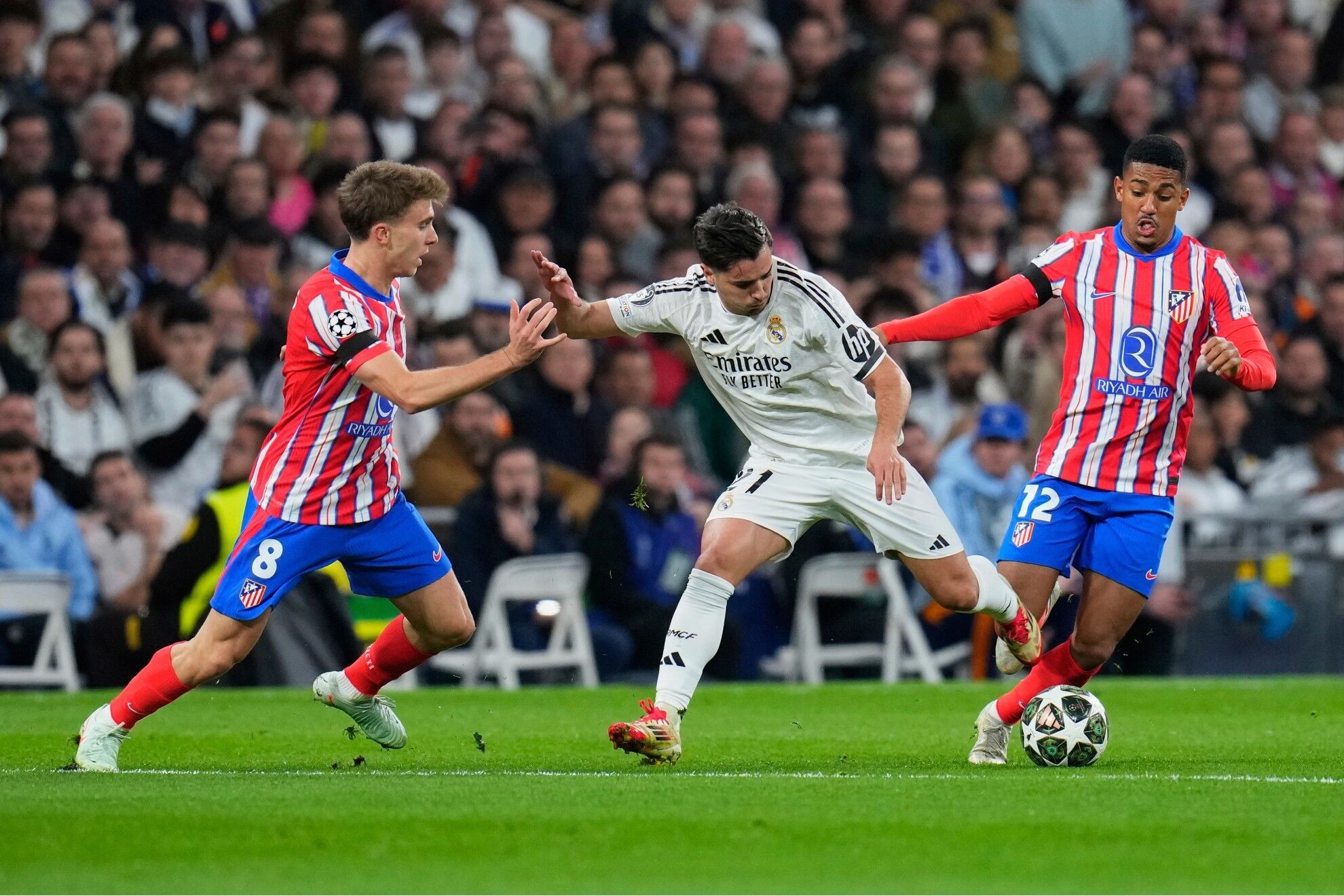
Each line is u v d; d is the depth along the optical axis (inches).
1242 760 1048.2
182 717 1358.3
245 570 952.9
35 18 2135.8
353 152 2113.7
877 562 1873.8
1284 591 1968.5
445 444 1882.4
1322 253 2642.7
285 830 730.2
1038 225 2508.6
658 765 1006.4
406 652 1017.5
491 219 2192.4
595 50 2503.7
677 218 2257.6
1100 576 1032.8
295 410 948.0
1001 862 666.2
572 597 1800.0
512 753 1087.0
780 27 2650.1
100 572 1793.8
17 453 1712.6
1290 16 3078.2
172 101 2140.7
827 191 2321.6
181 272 1962.4
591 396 2047.2
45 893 610.5
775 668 1897.1
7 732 1205.7
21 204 1959.9
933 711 1453.0
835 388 980.6
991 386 2236.7
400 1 2429.9
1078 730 999.0
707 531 995.3
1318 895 609.3
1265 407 2295.8
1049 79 2741.1
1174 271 1023.6
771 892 612.7
